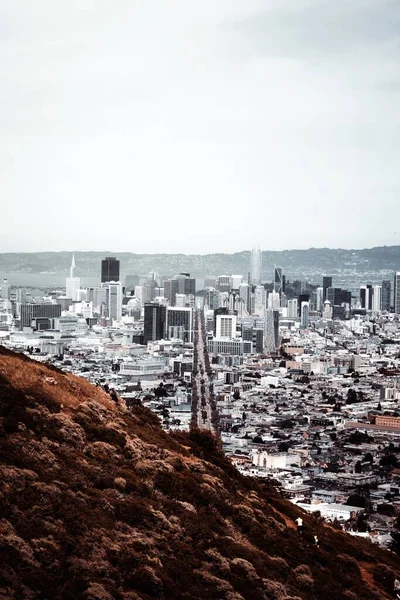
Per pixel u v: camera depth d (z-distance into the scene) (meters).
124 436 138.00
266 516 139.00
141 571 103.19
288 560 127.50
